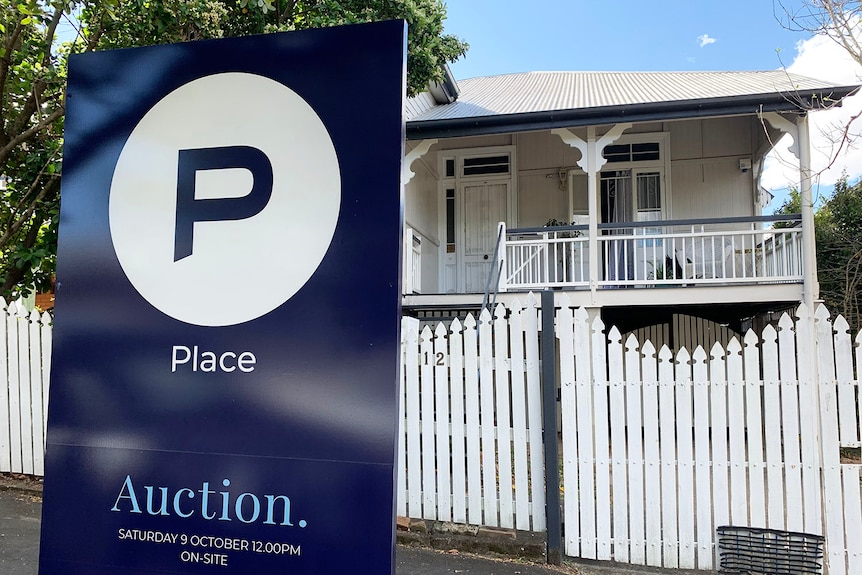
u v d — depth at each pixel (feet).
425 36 26.43
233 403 6.61
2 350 18.25
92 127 7.25
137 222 7.04
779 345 12.68
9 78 22.86
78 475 6.91
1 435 18.19
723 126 32.78
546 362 13.61
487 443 14.14
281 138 6.72
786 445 12.51
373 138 6.48
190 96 7.00
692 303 24.76
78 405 7.00
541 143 35.83
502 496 13.96
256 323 6.62
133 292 6.98
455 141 36.94
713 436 12.87
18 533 14.21
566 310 13.66
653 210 33.53
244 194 6.78
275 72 6.78
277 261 6.63
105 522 6.80
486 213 36.37
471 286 36.27
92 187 7.20
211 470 6.59
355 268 6.42
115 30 21.13
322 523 6.25
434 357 14.65
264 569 6.36
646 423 13.15
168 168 7.00
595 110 24.88
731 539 12.47
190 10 19.76
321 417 6.37
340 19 24.12
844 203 36.52
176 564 6.59
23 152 24.13
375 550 6.10
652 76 38.27
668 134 33.50
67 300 7.13
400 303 6.30
